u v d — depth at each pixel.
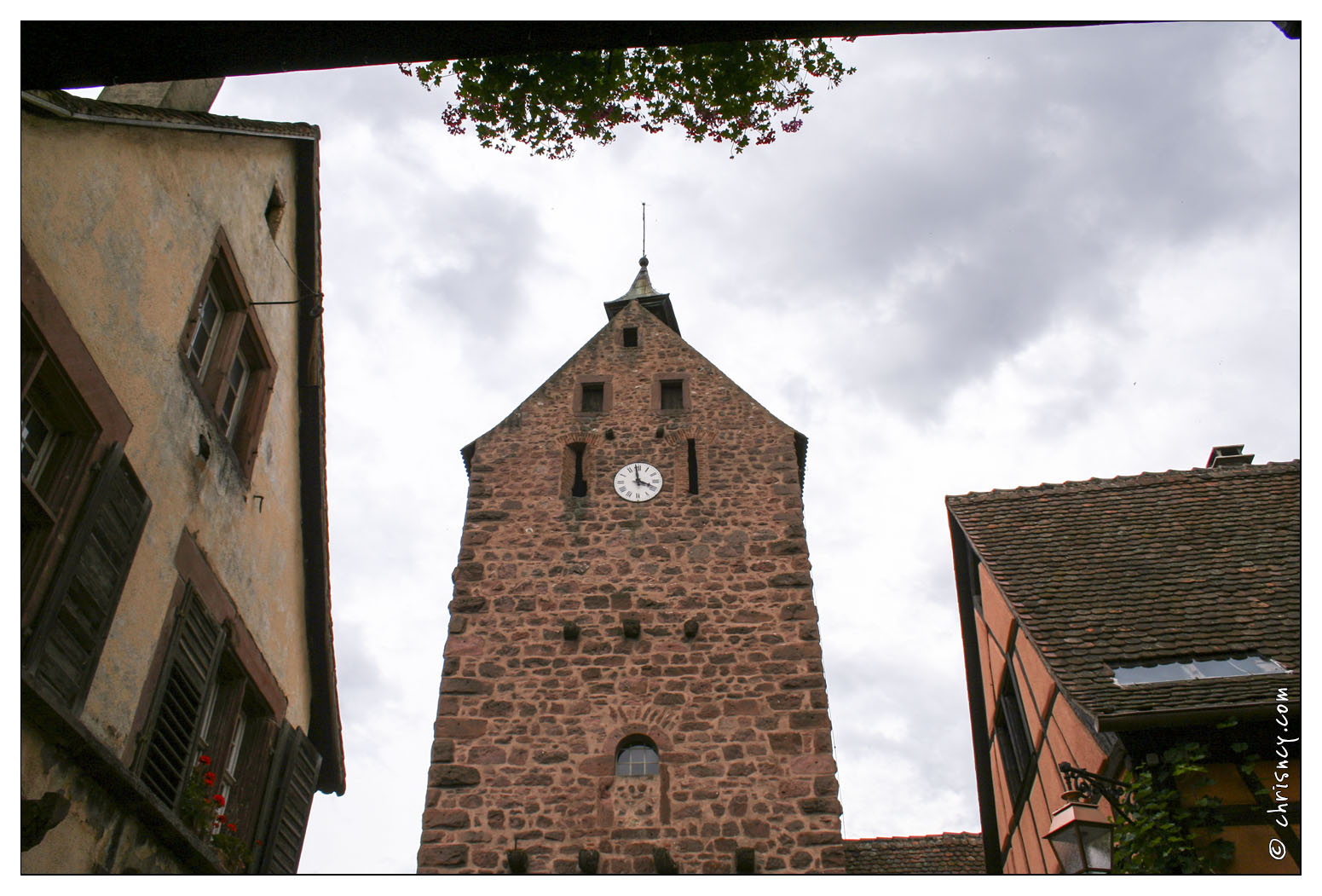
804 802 10.95
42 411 6.93
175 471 8.34
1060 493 13.28
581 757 11.41
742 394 16.22
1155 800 7.74
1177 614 10.06
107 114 7.56
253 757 9.35
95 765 6.57
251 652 9.51
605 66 6.82
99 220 7.52
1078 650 9.67
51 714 6.09
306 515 11.23
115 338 7.60
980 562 12.08
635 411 15.99
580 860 10.57
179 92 9.94
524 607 12.98
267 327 10.55
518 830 10.83
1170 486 12.93
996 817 12.79
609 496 14.47
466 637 12.63
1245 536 11.44
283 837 9.47
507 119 7.09
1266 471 12.87
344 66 4.42
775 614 12.80
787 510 14.16
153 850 7.33
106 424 7.24
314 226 11.59
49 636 6.42
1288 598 9.99
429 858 10.62
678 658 12.34
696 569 13.38
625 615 12.83
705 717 11.74
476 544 13.79
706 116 7.19
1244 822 7.60
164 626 7.96
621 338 17.50
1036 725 10.48
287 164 11.34
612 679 12.15
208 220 9.38
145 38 4.15
